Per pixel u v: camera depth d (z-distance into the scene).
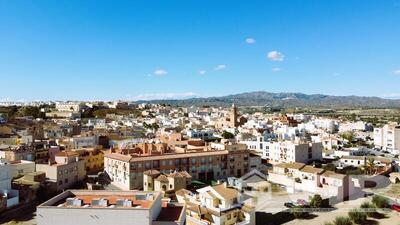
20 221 101.50
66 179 134.12
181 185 125.81
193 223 94.88
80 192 66.88
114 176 143.00
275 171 151.75
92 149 167.12
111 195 66.81
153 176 129.38
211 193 102.19
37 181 123.44
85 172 149.75
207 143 198.12
